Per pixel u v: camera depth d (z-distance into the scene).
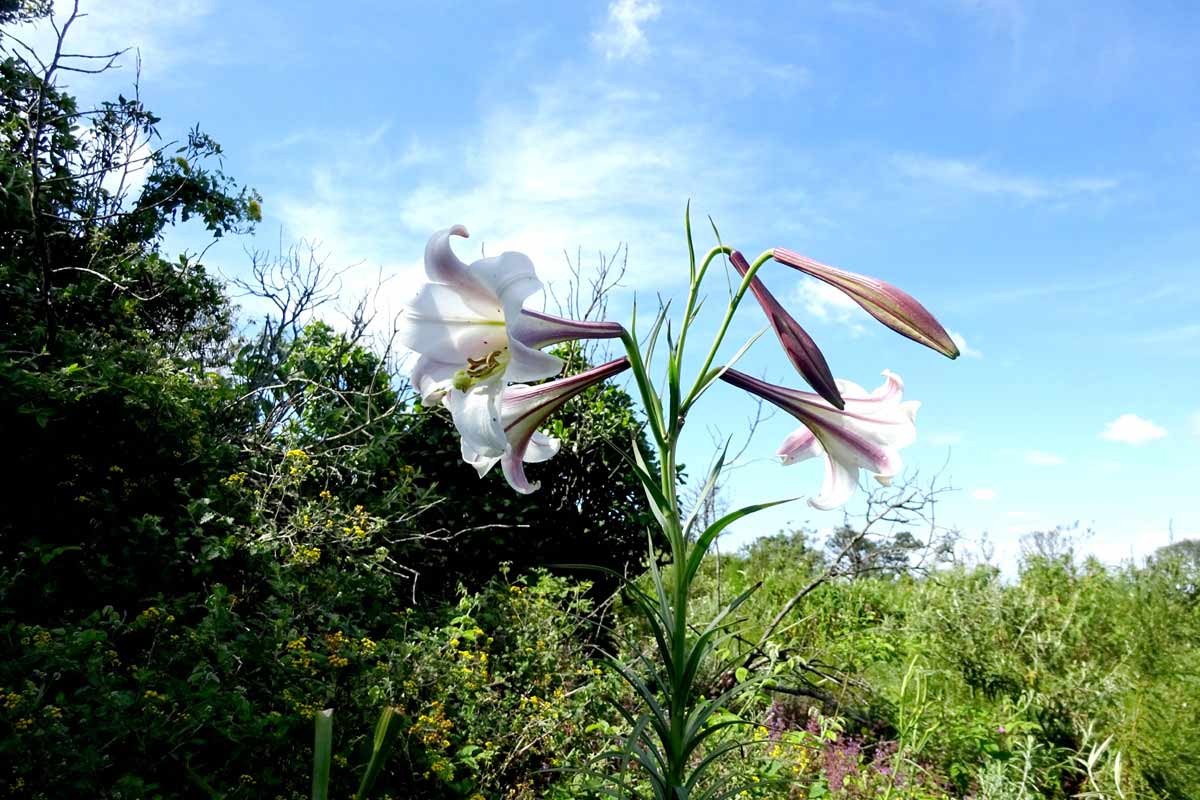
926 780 4.25
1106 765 4.25
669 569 7.63
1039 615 5.73
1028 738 4.13
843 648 6.34
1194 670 4.85
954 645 5.78
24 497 3.90
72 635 3.06
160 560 3.82
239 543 4.11
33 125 5.62
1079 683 4.97
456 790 3.59
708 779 3.37
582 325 1.99
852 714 5.21
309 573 4.33
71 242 5.98
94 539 3.81
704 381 2.01
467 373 1.92
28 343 4.51
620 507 6.76
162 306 6.71
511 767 3.99
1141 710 4.53
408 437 6.34
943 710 4.94
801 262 1.96
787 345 1.89
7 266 5.04
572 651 4.91
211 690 3.04
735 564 9.96
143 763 2.86
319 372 6.41
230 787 3.05
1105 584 6.27
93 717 2.83
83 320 5.51
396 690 3.75
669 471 2.01
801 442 2.28
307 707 3.27
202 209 7.44
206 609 3.85
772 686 4.70
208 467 4.45
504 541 6.35
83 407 3.99
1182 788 4.18
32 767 2.51
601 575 6.81
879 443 2.09
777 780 3.43
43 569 3.54
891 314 1.87
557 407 2.15
